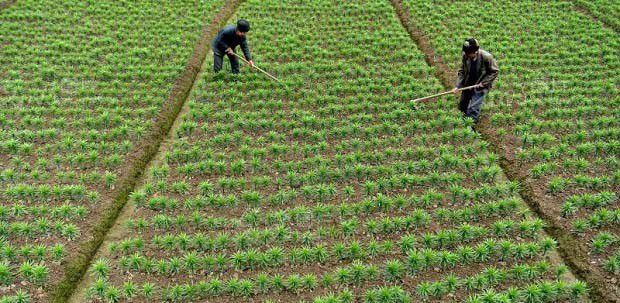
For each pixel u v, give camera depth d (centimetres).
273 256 783
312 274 766
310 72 1313
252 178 966
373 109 1180
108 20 1577
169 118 1150
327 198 920
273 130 1116
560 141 1070
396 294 714
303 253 782
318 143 1066
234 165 976
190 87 1287
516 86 1252
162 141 1091
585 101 1191
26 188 895
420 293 722
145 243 823
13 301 701
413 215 855
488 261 792
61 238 823
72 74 1272
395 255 801
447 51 1423
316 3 1745
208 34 1514
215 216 879
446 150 1020
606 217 852
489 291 707
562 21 1603
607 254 798
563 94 1234
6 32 1445
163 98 1204
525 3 1745
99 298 732
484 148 1051
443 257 770
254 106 1186
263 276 738
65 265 773
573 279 768
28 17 1547
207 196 921
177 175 977
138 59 1342
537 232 843
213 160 1008
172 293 722
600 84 1261
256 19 1620
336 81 1282
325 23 1617
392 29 1563
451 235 810
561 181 936
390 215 880
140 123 1112
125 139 1076
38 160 986
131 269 777
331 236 836
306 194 920
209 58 1419
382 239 834
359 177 969
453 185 929
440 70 1344
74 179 952
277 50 1424
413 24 1606
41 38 1415
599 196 891
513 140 1082
